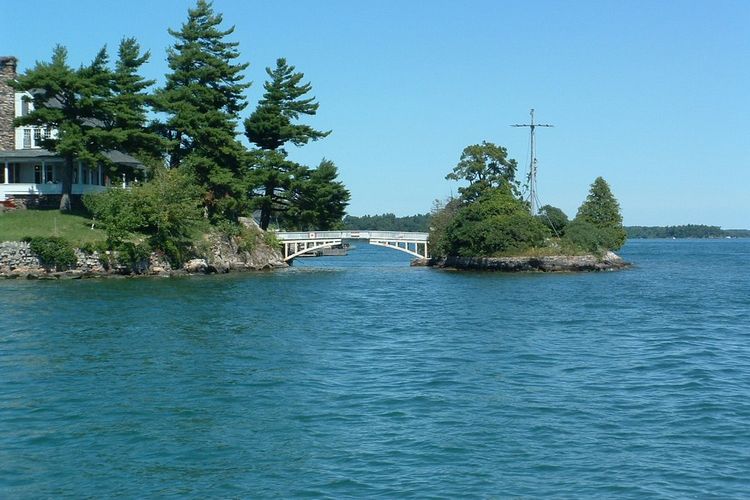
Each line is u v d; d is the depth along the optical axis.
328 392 26.11
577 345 35.94
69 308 45.09
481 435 21.48
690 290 67.00
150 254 71.62
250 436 21.36
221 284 64.12
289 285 65.56
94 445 20.59
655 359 32.53
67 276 65.31
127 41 79.00
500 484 18.05
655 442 21.02
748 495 17.52
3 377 27.48
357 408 24.16
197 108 81.81
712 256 157.25
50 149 71.44
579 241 100.00
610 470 18.94
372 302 53.84
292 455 19.92
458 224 100.19
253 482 18.20
